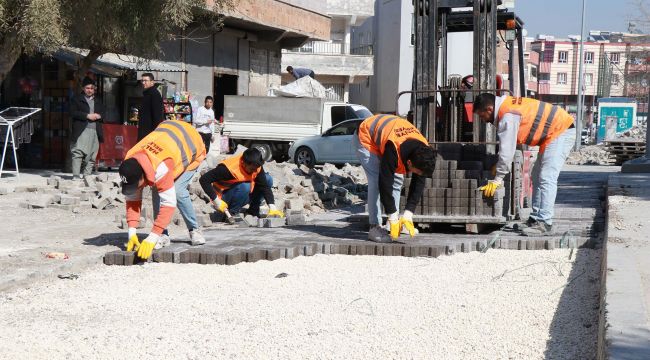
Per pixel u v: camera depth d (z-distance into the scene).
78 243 9.48
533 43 110.56
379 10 55.72
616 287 5.42
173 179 8.08
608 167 31.53
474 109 9.38
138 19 18.98
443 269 7.84
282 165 17.94
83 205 12.80
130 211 8.43
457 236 9.76
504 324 5.61
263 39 34.53
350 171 20.27
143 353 5.13
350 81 48.62
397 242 9.07
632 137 39.44
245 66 34.44
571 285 6.85
